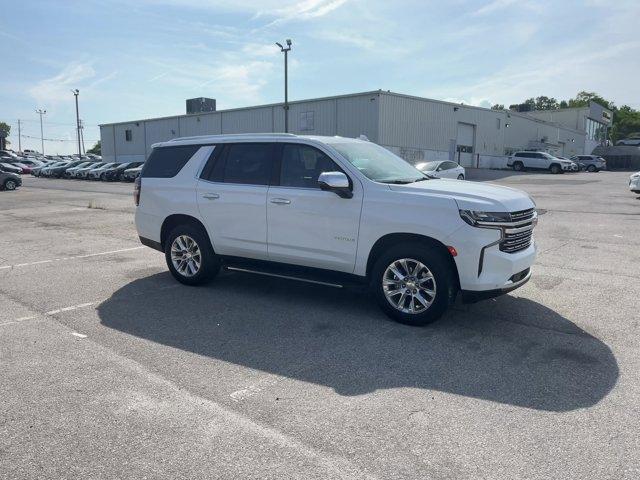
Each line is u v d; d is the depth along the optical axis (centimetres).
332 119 3912
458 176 2769
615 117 11012
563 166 4384
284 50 3359
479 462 305
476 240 498
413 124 3969
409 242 534
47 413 365
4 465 305
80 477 294
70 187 3159
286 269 623
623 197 2031
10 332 530
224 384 410
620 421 350
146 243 750
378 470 298
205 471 298
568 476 291
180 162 708
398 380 416
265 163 632
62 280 748
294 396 389
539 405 373
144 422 352
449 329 531
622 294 653
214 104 5322
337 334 520
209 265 686
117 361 456
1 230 1268
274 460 308
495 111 4956
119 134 6041
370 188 551
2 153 6400
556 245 992
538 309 594
